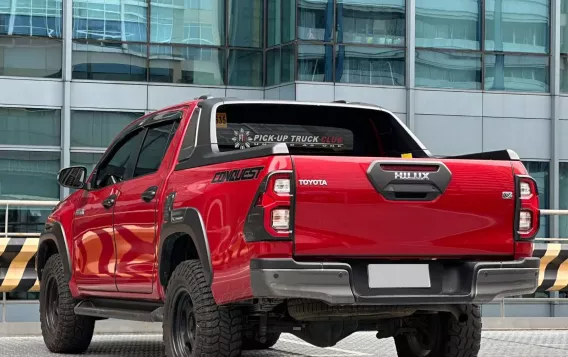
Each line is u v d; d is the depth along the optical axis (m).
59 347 9.07
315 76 21.28
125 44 21.70
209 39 22.09
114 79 21.64
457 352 7.19
